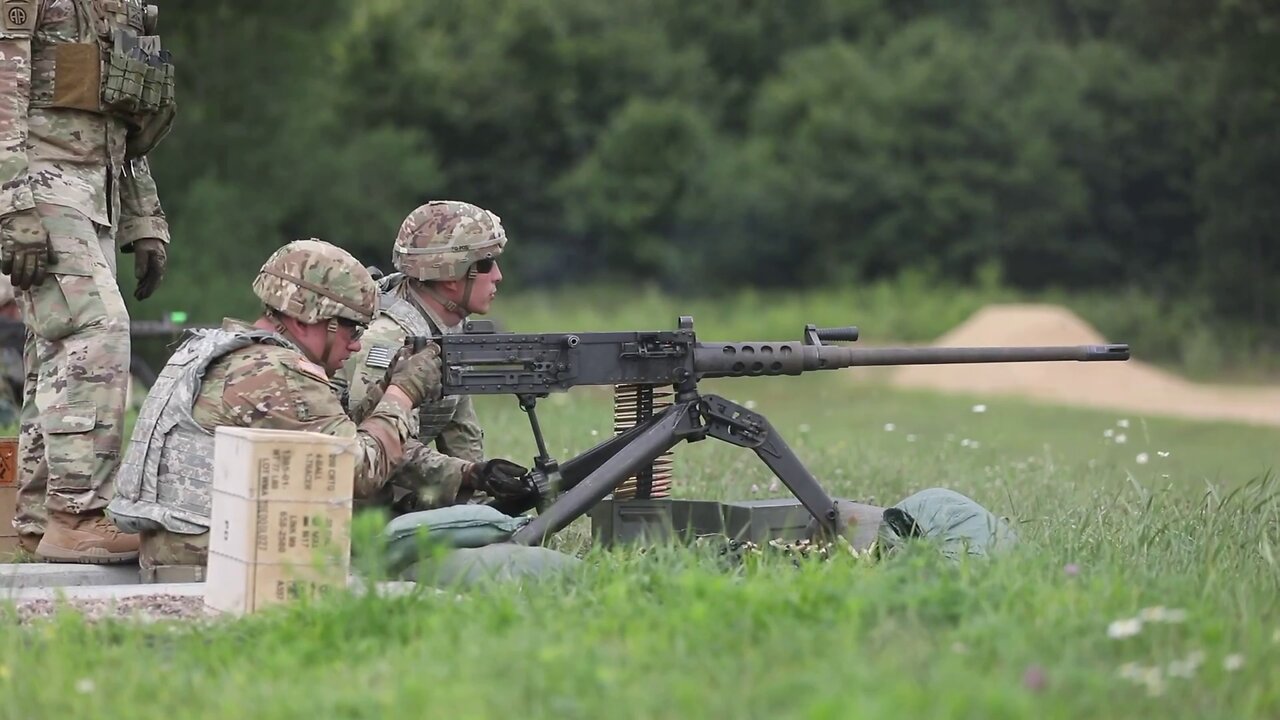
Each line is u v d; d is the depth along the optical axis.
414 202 127.31
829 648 14.90
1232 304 132.25
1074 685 14.02
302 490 18.30
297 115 90.81
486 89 164.38
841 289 149.12
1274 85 130.62
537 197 164.75
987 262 150.50
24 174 22.80
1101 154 150.62
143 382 47.97
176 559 21.28
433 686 14.34
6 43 22.78
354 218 112.44
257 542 18.14
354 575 19.59
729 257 157.12
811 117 157.25
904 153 154.62
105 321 23.36
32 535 24.25
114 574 23.05
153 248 26.25
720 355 23.44
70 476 23.16
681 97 168.75
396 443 21.72
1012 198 151.75
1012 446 56.81
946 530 22.17
